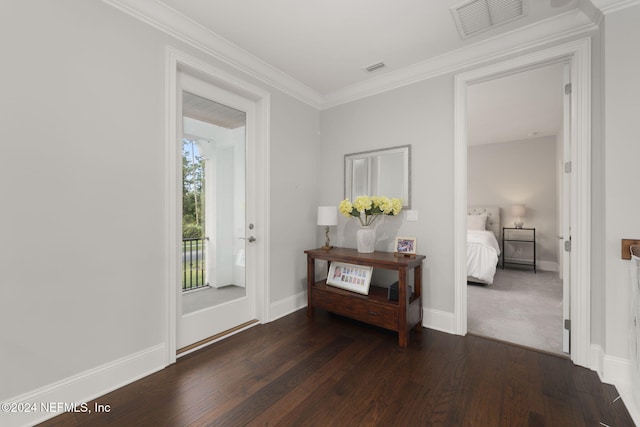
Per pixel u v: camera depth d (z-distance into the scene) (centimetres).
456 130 249
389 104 290
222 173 255
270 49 243
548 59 210
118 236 176
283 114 297
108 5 172
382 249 295
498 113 407
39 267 148
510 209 569
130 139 181
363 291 262
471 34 221
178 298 219
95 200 167
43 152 149
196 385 178
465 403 161
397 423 146
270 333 254
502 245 570
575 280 200
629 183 172
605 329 180
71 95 158
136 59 184
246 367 198
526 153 557
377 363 203
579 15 193
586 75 194
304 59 260
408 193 276
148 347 191
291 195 308
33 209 146
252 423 146
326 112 341
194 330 231
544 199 541
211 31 218
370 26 212
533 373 190
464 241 248
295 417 150
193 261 235
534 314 302
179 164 218
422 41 231
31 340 145
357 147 314
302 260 322
